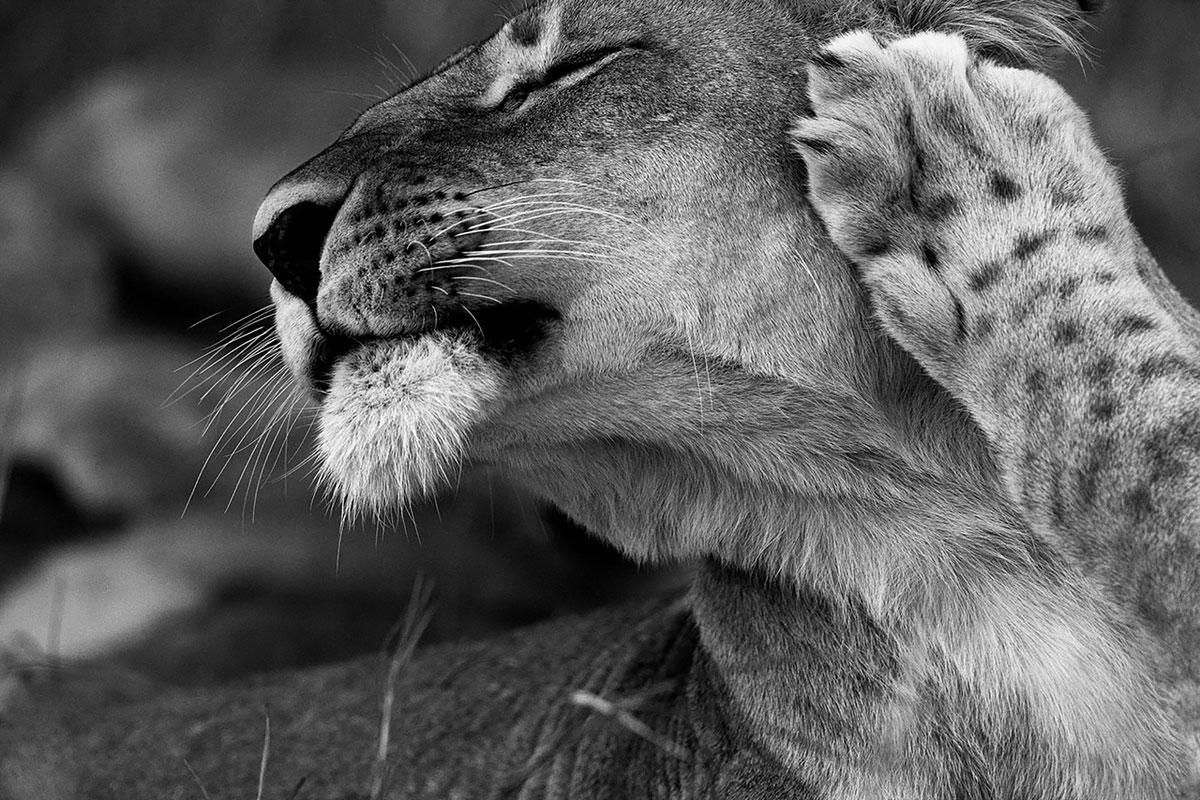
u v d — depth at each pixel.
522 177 6.52
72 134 17.89
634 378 6.52
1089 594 6.23
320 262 6.57
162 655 12.33
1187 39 16.33
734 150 6.56
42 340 16.66
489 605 12.77
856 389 6.48
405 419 6.32
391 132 6.81
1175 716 5.82
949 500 6.44
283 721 9.09
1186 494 5.75
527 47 6.95
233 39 19.27
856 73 6.37
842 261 6.50
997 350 6.14
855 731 6.56
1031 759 6.38
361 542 13.23
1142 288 6.23
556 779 7.86
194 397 15.25
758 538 6.73
